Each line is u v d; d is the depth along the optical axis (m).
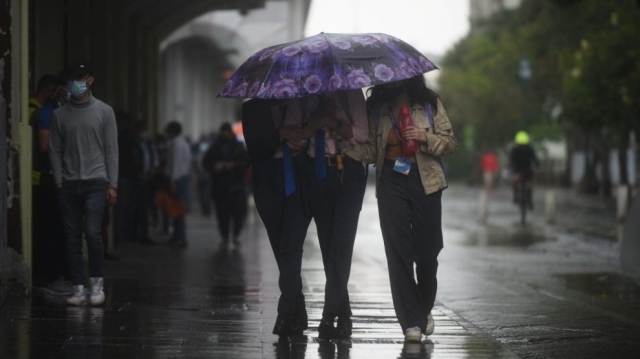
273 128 18.30
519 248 45.09
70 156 22.61
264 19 94.44
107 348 17.66
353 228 18.53
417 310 18.56
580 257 40.66
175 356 17.05
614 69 76.00
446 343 18.75
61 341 18.27
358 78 17.50
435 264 18.94
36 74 34.59
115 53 48.00
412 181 18.39
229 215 43.78
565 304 26.23
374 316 22.00
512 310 25.05
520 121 141.88
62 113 22.62
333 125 18.19
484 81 146.00
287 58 17.94
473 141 158.25
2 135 21.30
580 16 93.38
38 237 25.36
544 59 111.38
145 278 29.39
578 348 19.83
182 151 46.03
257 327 20.19
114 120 22.80
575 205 89.19
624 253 26.39
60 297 24.41
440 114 18.61
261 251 40.12
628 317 23.97
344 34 18.45
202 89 131.25
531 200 63.88
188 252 39.41
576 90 79.31
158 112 61.84
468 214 76.44
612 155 135.12
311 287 27.62
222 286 27.44
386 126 18.41
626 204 62.28
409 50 18.39
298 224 18.61
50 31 35.84
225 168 43.03
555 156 178.25
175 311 22.28
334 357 17.14
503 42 144.12
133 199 40.75
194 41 102.75
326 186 18.39
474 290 29.30
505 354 17.69
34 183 24.97
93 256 22.81
